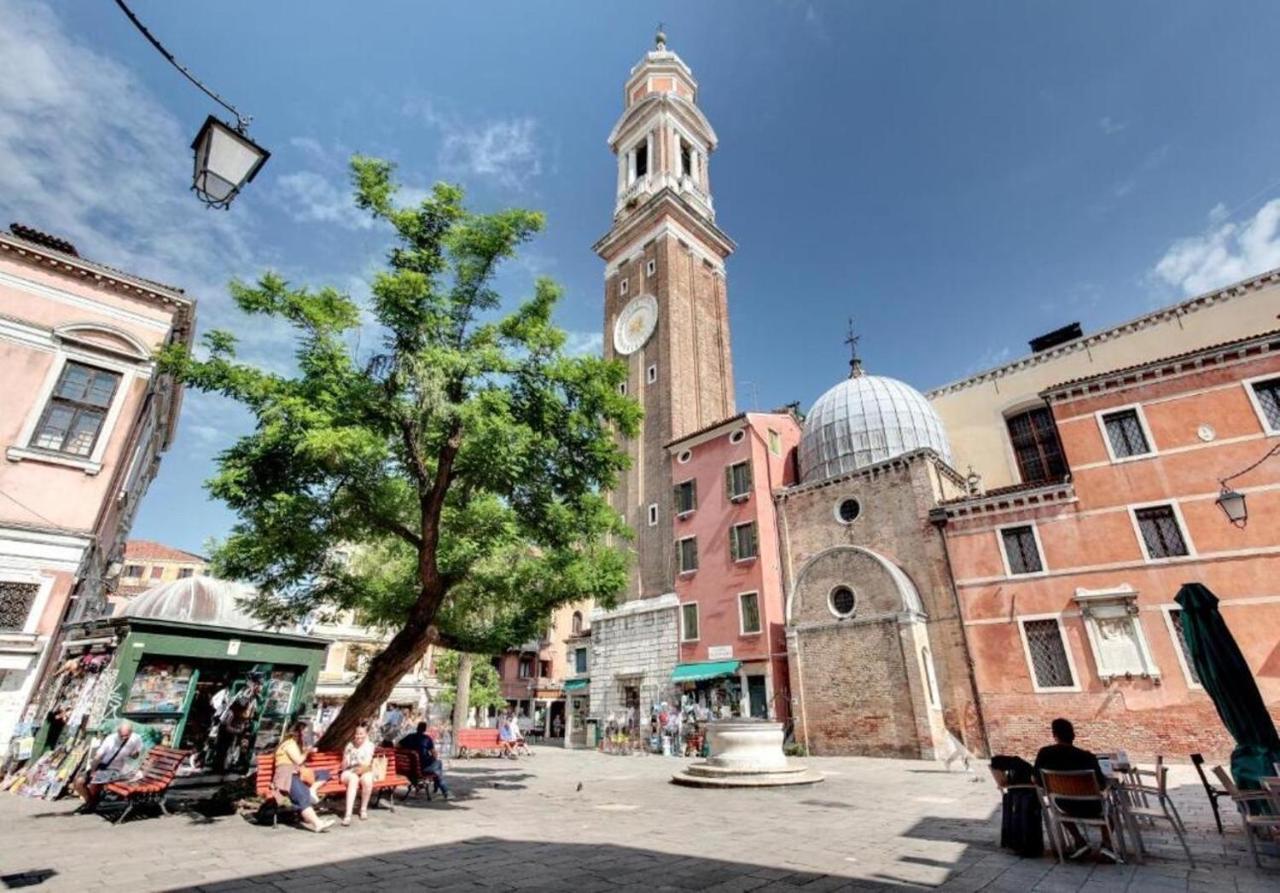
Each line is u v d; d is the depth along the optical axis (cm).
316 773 1000
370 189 1195
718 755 1561
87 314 1803
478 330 1227
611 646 3256
